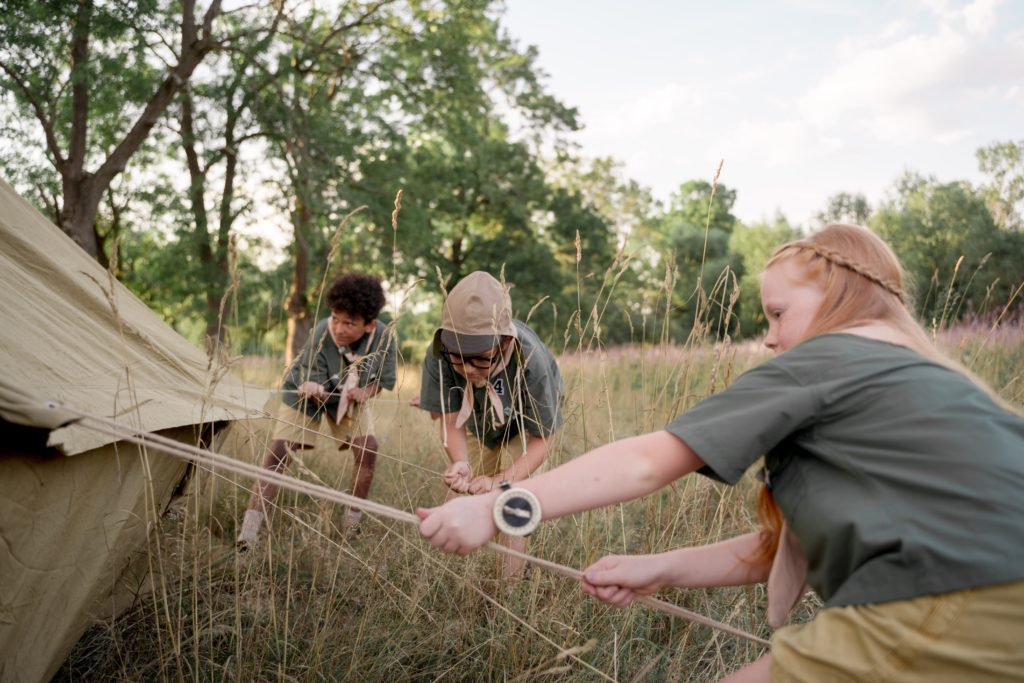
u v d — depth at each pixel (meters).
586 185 40.19
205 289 16.89
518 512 1.39
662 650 2.72
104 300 2.52
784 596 1.49
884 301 1.46
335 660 2.41
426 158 22.41
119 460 2.03
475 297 2.75
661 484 1.38
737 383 1.38
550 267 27.52
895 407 1.24
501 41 26.70
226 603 2.75
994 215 17.38
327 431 4.46
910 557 1.15
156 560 2.70
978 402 1.24
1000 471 1.16
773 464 1.40
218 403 2.72
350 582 2.74
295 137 16.31
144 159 17.42
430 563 2.74
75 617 2.02
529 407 2.97
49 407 1.42
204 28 14.88
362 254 19.47
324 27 18.16
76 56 14.15
